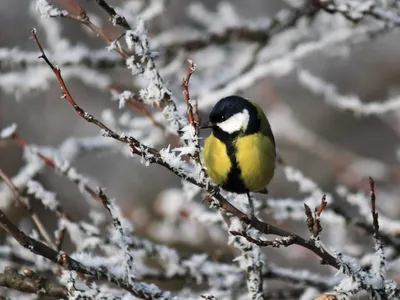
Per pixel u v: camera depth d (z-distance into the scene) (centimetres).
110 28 1102
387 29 1056
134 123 1017
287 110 1438
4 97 1714
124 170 1697
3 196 931
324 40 1059
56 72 507
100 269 580
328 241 1219
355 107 1095
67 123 1714
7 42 1697
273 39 1157
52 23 1138
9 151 1552
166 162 539
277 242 529
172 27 1359
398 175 1415
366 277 577
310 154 1620
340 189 962
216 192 561
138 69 650
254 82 1030
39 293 571
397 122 1439
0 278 571
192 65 541
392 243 920
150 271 819
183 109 796
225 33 1112
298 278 846
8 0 1720
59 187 1505
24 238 541
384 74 1766
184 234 1206
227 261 910
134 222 1259
